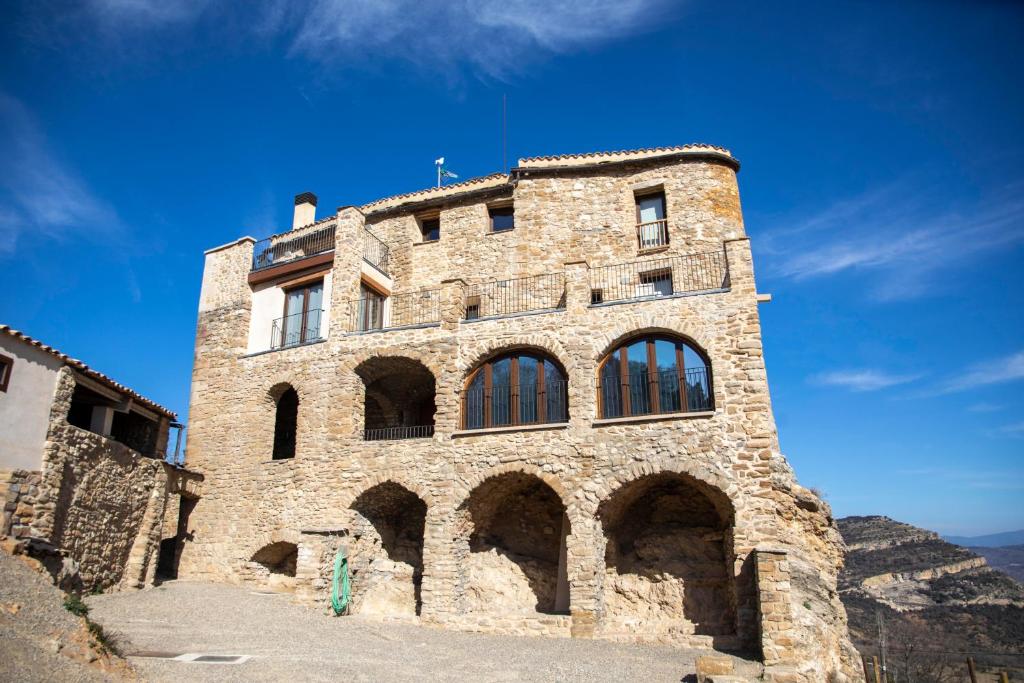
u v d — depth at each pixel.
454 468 21.91
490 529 23.42
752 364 19.83
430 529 21.59
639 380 21.12
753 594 17.86
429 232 30.44
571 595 19.34
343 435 24.17
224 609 19.86
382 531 24.52
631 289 25.67
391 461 22.97
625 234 26.66
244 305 28.95
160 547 25.72
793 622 16.78
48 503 18.06
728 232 26.03
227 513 25.81
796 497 20.67
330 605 21.16
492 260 27.70
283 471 24.97
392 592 23.08
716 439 19.39
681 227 26.14
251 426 26.52
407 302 28.42
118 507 21.67
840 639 19.06
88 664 10.89
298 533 23.77
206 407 28.02
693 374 20.59
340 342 25.39
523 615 20.92
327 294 27.19
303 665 13.96
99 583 20.56
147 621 17.25
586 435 20.67
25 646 10.12
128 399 22.91
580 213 27.36
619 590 20.86
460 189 29.39
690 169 26.86
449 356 23.23
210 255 30.83
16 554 14.77
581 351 21.62
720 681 13.05
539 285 26.61
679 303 21.17
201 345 29.34
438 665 15.27
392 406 28.42
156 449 25.05
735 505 18.67
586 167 27.62
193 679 11.97
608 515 20.62
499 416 22.34
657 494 21.91
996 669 48.41
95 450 20.45
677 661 16.22
